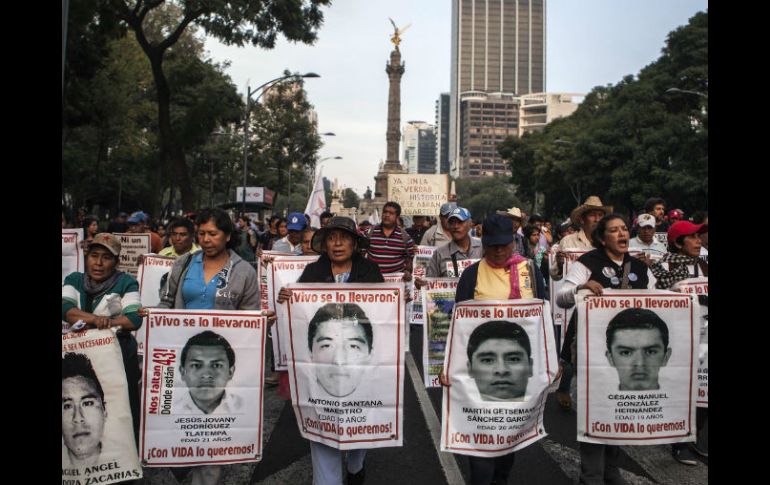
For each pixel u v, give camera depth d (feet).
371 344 14.69
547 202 219.41
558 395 23.65
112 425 13.94
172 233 26.03
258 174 193.26
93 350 13.94
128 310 15.17
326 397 14.60
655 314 15.35
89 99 106.63
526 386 14.51
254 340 14.99
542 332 14.74
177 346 14.70
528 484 16.83
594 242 17.52
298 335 14.84
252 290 16.52
